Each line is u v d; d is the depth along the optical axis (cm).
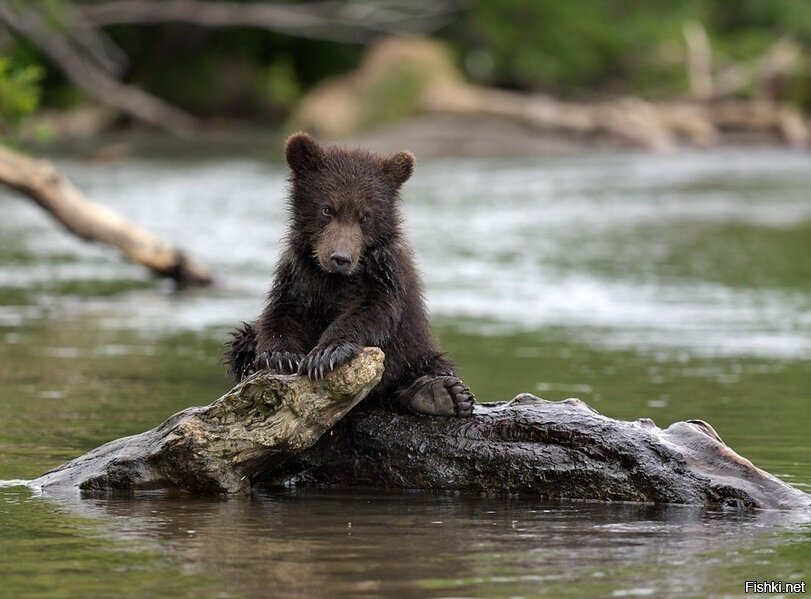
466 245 2498
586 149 4584
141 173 3622
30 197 1916
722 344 1628
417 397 938
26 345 1570
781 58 5081
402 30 5475
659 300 1980
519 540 789
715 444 905
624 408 1224
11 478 942
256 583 696
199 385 1330
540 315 1856
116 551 754
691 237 2620
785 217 2930
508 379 1378
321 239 939
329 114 4822
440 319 1814
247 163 3956
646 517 849
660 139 4631
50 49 4441
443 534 802
